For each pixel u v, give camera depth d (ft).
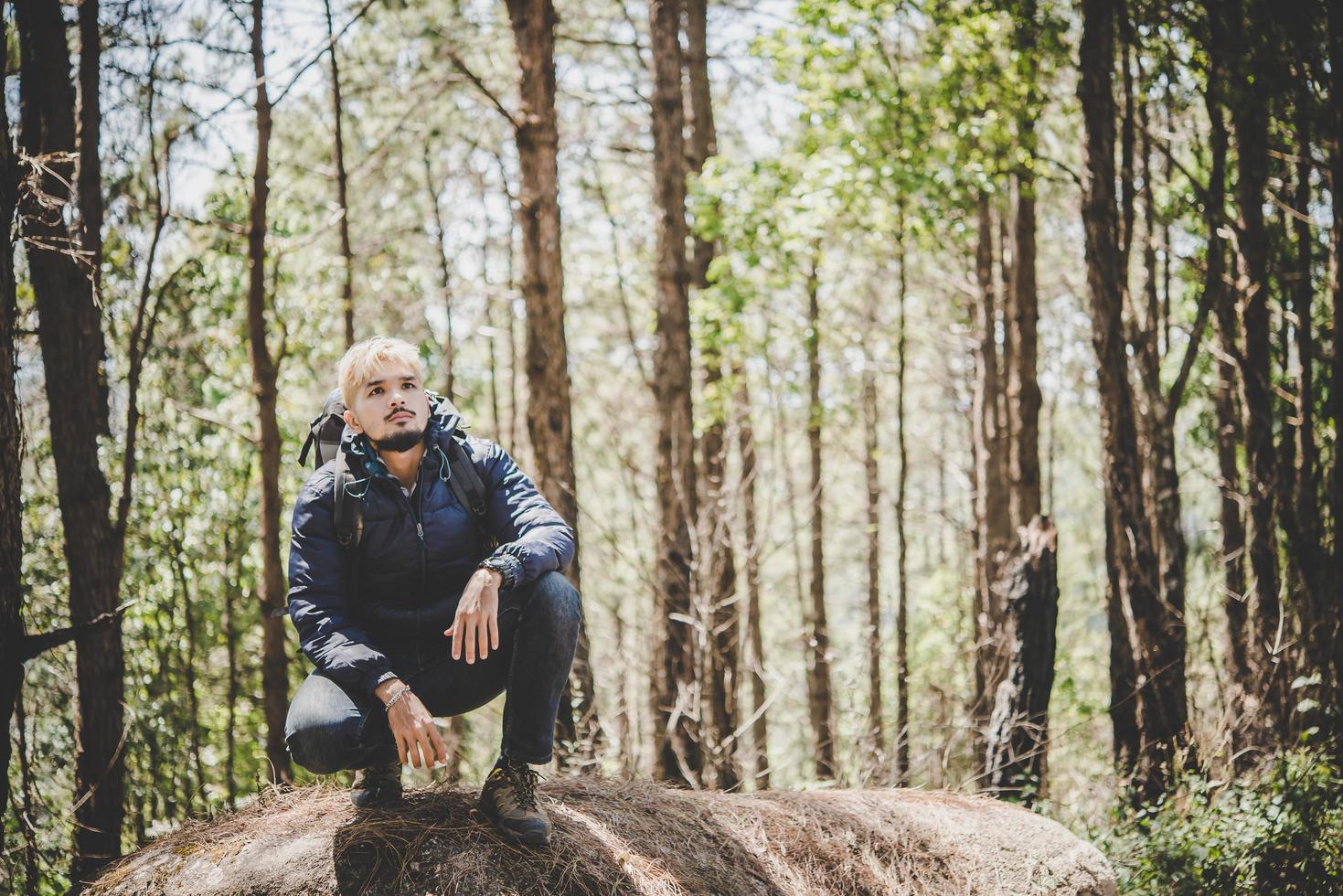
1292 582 28.60
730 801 12.81
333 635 9.53
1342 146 27.27
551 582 9.87
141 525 32.27
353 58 42.45
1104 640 66.39
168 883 10.36
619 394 60.49
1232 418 38.09
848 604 61.41
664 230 36.29
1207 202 31.24
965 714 27.55
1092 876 13.57
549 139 31.94
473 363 62.90
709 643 28.43
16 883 17.20
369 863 10.00
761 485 55.57
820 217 34.83
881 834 13.00
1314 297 34.47
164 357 33.63
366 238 49.42
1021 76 33.09
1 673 12.25
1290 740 25.95
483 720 36.35
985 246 47.80
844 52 34.71
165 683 31.96
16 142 20.63
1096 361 29.40
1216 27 29.19
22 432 12.78
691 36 43.96
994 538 45.91
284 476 37.96
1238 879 19.08
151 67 24.85
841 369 56.44
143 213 28.99
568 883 10.07
